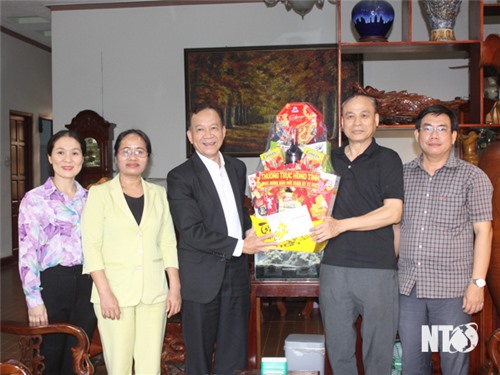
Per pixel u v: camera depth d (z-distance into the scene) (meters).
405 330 2.42
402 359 2.46
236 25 5.93
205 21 5.98
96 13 6.11
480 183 2.31
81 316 2.49
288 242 2.24
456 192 2.32
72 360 2.52
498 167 2.64
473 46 3.57
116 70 6.12
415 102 3.50
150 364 2.35
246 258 2.47
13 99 7.47
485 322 2.88
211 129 2.32
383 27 3.58
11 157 7.50
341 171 2.34
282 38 5.88
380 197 2.30
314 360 2.91
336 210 2.34
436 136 2.32
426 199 2.36
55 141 2.44
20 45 7.63
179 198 2.32
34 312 2.34
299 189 2.22
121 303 2.28
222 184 2.39
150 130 6.11
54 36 6.18
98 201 2.31
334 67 5.75
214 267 2.33
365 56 5.70
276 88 5.85
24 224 2.36
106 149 5.77
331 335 2.35
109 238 2.31
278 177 2.23
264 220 2.25
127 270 2.31
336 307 2.33
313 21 5.82
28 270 2.34
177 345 2.78
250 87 5.88
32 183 7.97
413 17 5.52
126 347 2.32
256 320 2.89
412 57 5.64
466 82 5.61
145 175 6.04
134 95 6.11
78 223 2.46
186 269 2.35
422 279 2.35
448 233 2.32
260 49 5.85
